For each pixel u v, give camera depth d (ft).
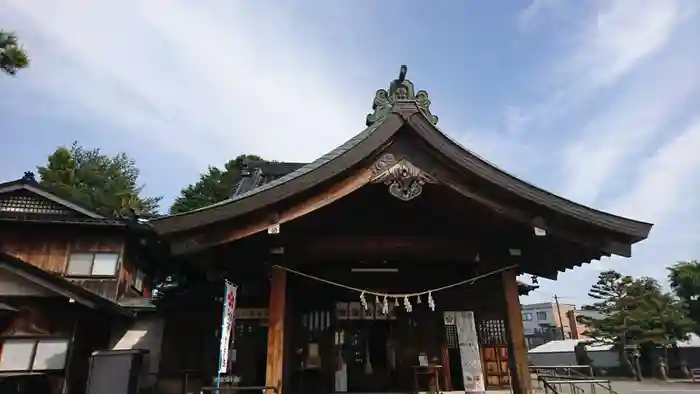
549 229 23.75
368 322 38.88
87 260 54.39
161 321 51.88
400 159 23.86
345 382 36.88
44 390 42.73
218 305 45.80
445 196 25.12
